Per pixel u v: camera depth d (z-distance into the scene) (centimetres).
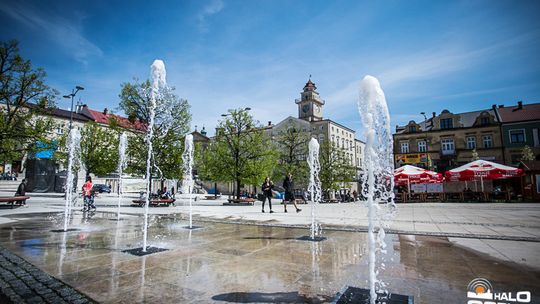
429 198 3003
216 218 1200
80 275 409
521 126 4184
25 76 1812
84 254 538
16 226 920
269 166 2638
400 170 2705
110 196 3709
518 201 2619
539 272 421
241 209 1820
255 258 511
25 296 332
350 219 1167
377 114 357
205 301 319
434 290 348
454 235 734
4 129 1758
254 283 378
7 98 1794
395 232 792
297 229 875
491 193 2920
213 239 700
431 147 4747
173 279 394
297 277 403
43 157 3347
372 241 335
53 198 2670
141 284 374
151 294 339
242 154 2608
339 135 6209
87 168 3241
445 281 382
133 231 825
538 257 511
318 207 2216
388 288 355
